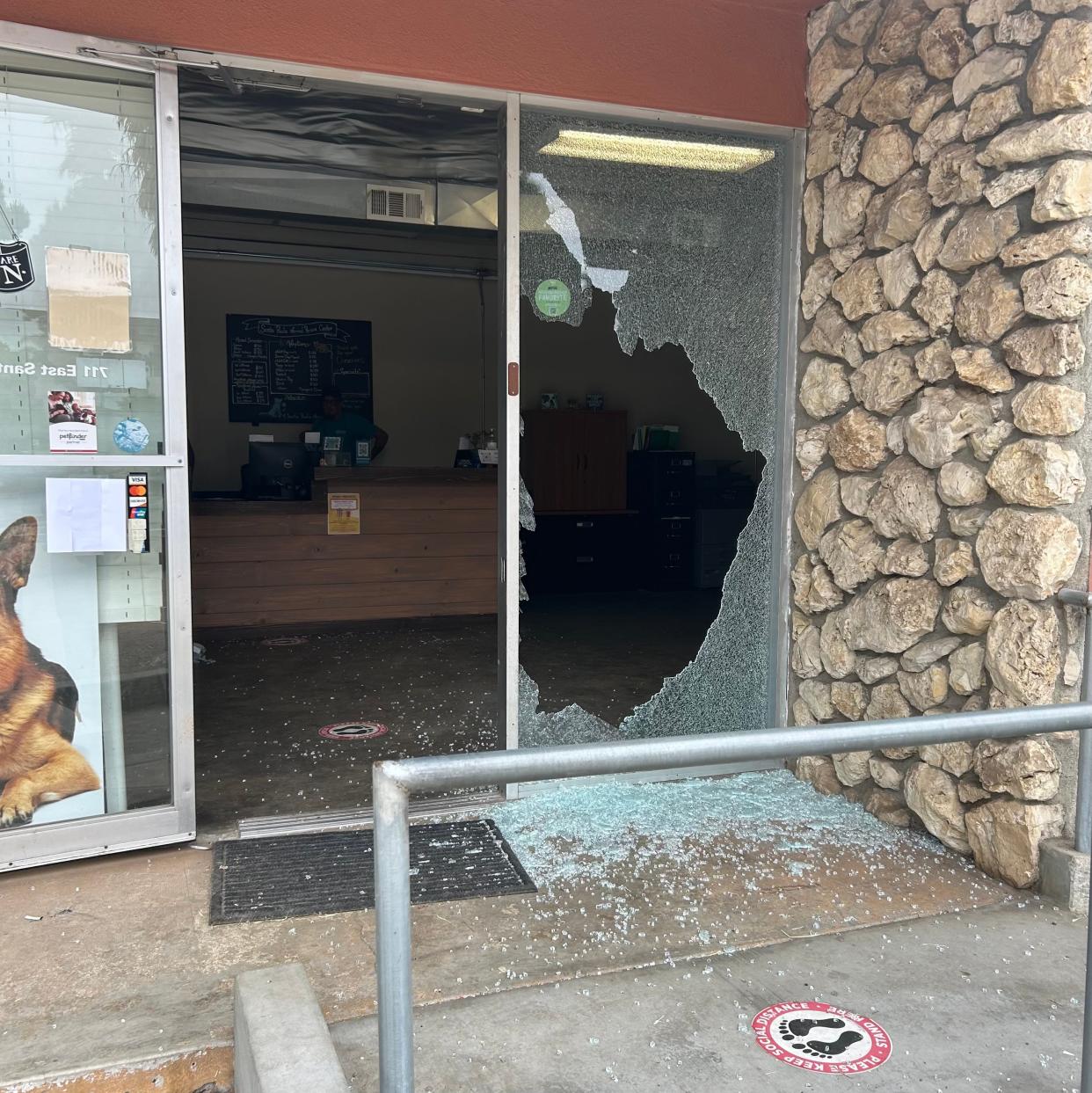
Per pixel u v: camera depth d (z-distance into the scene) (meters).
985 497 2.67
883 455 3.04
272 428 8.20
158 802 2.77
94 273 2.58
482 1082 1.78
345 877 2.62
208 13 2.62
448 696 4.70
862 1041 1.91
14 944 2.24
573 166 3.21
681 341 3.42
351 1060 1.82
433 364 8.66
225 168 4.57
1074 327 2.43
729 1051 1.88
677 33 3.14
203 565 6.05
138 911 2.41
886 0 3.00
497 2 2.91
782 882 2.62
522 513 3.21
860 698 3.16
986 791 2.67
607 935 2.33
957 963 2.21
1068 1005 2.04
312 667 5.34
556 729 3.39
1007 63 2.60
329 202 4.86
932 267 2.83
